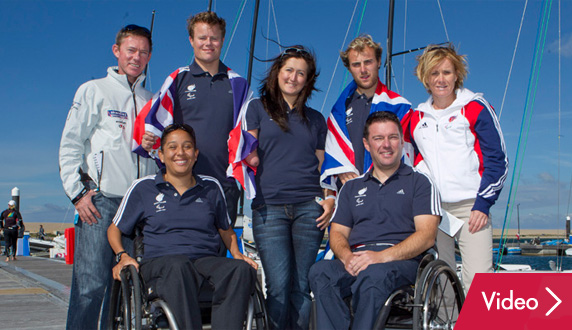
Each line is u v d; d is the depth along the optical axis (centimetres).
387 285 252
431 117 340
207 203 287
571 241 3572
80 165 304
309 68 317
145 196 286
